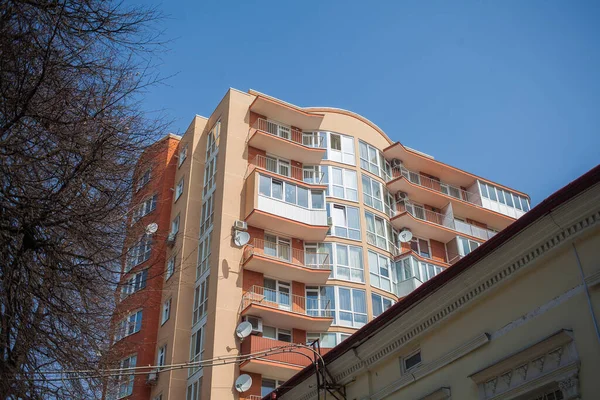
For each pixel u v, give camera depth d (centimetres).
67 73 994
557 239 1163
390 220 3806
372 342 1593
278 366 2770
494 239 1259
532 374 1147
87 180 973
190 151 3641
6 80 930
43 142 948
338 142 3831
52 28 958
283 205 3275
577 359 1066
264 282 3086
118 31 1026
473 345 1293
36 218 923
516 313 1226
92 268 1017
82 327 1003
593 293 1082
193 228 3341
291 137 3678
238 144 3422
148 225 1160
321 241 3394
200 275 3128
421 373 1422
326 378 1742
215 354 2727
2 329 914
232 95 3594
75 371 1001
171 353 2928
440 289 1395
